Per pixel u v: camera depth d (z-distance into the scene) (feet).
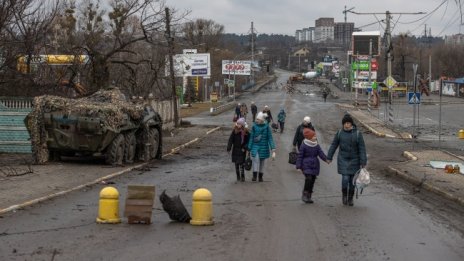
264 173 62.18
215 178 56.80
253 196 45.21
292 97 349.00
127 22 114.21
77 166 61.00
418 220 36.06
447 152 85.66
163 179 55.16
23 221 33.32
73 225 32.50
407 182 56.24
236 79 431.84
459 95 348.59
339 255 26.53
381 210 39.58
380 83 327.47
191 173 60.75
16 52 76.69
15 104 73.41
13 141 73.67
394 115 200.44
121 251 26.71
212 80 402.93
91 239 29.07
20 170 55.52
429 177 55.77
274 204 41.47
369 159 79.87
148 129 70.13
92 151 62.34
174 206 33.65
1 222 32.94
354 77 312.91
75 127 61.21
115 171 58.34
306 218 36.04
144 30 102.94
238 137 54.70
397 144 106.73
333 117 190.29
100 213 33.35
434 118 189.06
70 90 95.30
